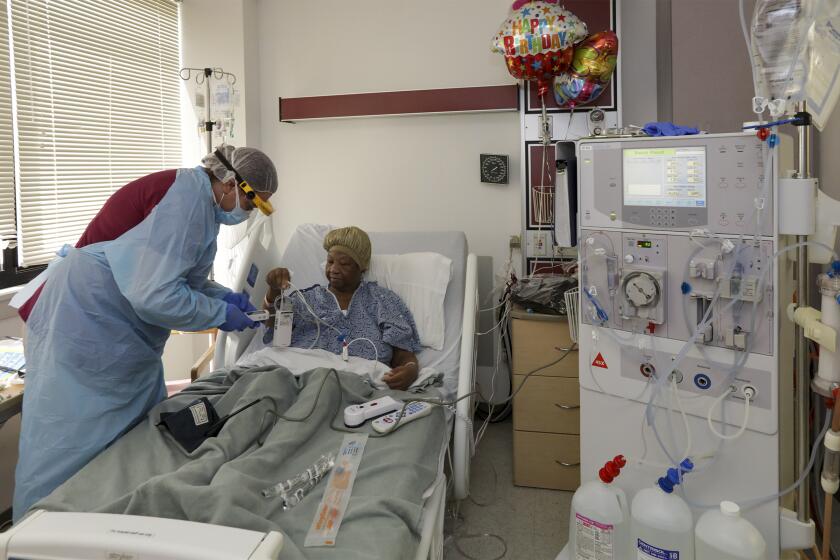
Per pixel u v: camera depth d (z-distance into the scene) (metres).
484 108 2.66
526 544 1.81
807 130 1.15
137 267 1.36
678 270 1.31
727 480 1.31
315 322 2.05
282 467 1.28
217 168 1.54
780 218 1.17
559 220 1.58
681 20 2.29
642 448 1.44
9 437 1.96
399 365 2.04
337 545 1.03
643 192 1.34
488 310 2.80
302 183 3.00
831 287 1.12
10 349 1.77
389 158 2.88
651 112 2.55
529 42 2.20
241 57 2.87
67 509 1.07
